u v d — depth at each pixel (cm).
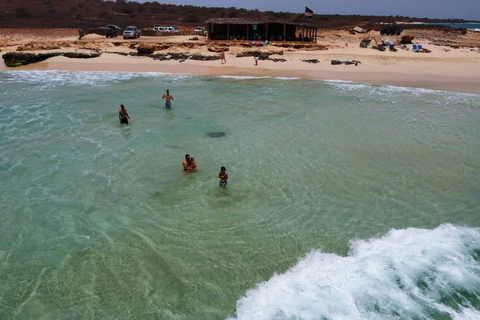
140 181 1166
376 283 736
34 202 1032
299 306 677
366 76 3161
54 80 2842
